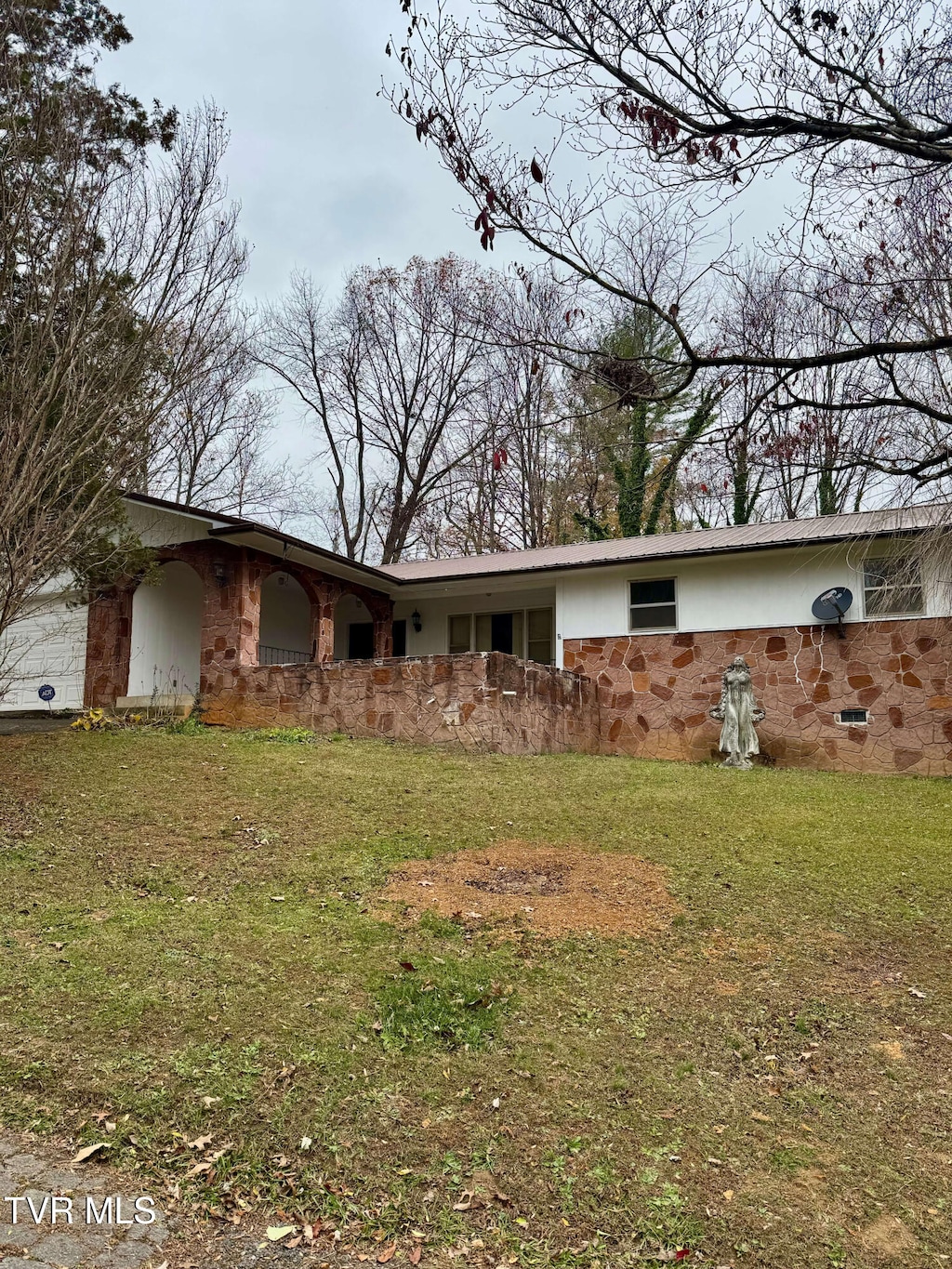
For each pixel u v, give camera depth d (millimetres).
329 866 5918
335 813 7176
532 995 4250
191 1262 2592
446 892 5527
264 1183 2939
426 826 6961
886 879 6039
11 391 7762
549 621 16719
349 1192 2922
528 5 5004
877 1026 4133
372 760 9477
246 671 12836
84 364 8492
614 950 4797
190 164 10164
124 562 11266
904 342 5211
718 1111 3443
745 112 5098
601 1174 3043
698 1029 4035
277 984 4188
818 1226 2861
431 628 17734
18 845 6008
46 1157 2984
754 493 6629
